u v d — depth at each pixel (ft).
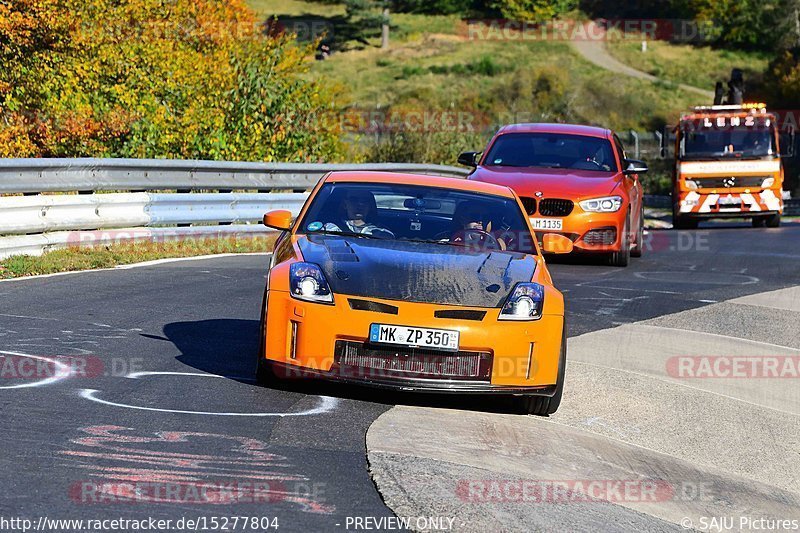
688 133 252.62
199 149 202.69
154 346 74.43
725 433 67.97
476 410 65.00
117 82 225.15
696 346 91.86
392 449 53.88
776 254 164.04
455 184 78.23
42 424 53.16
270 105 213.25
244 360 72.28
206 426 55.11
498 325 61.72
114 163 125.18
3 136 189.67
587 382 75.97
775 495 57.93
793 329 101.50
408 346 60.95
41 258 110.01
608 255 140.05
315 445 53.42
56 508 41.93
